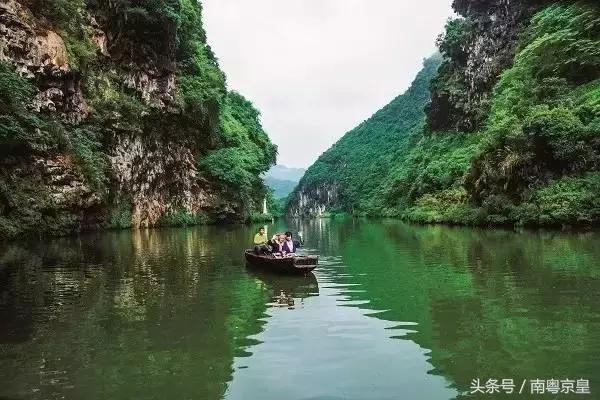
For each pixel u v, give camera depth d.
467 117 63.00
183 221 45.56
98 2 38.72
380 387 6.13
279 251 15.79
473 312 9.44
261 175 73.44
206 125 50.25
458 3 69.31
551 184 28.16
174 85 44.59
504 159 32.31
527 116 32.78
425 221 45.62
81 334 8.48
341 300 10.93
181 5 46.31
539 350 7.20
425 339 7.91
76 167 31.06
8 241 24.98
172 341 8.05
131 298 11.30
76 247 23.00
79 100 34.09
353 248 22.69
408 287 12.18
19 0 30.14
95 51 37.12
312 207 156.12
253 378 6.48
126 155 39.09
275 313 9.84
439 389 6.04
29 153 27.36
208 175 50.53
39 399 5.95
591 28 37.00
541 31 42.75
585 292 10.72
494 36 59.62
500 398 5.75
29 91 27.47
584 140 27.70
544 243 20.02
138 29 41.06
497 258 16.42
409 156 83.31
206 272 15.11
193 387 6.23
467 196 39.03
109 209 37.41
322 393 6.00
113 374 6.68
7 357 7.36
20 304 10.70
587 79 36.47
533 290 11.11
